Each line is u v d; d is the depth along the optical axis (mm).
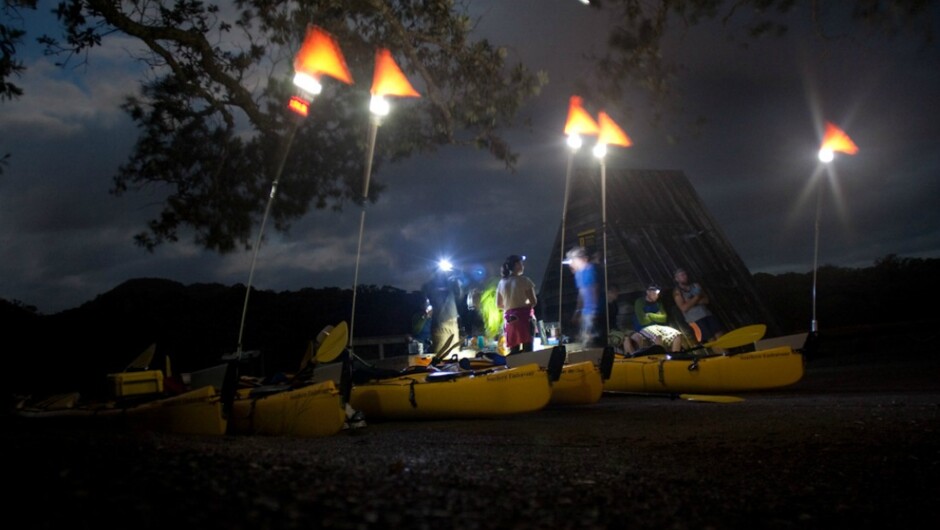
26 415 7367
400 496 3422
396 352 14836
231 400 6980
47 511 2689
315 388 7141
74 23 8266
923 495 4484
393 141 10516
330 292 19844
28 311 16812
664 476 4852
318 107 10672
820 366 14906
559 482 4320
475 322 11852
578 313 16859
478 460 5164
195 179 10664
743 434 6723
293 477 3623
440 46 9117
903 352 16156
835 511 4105
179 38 9211
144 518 2652
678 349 12039
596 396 9695
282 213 11133
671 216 17438
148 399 7703
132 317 17078
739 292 16422
